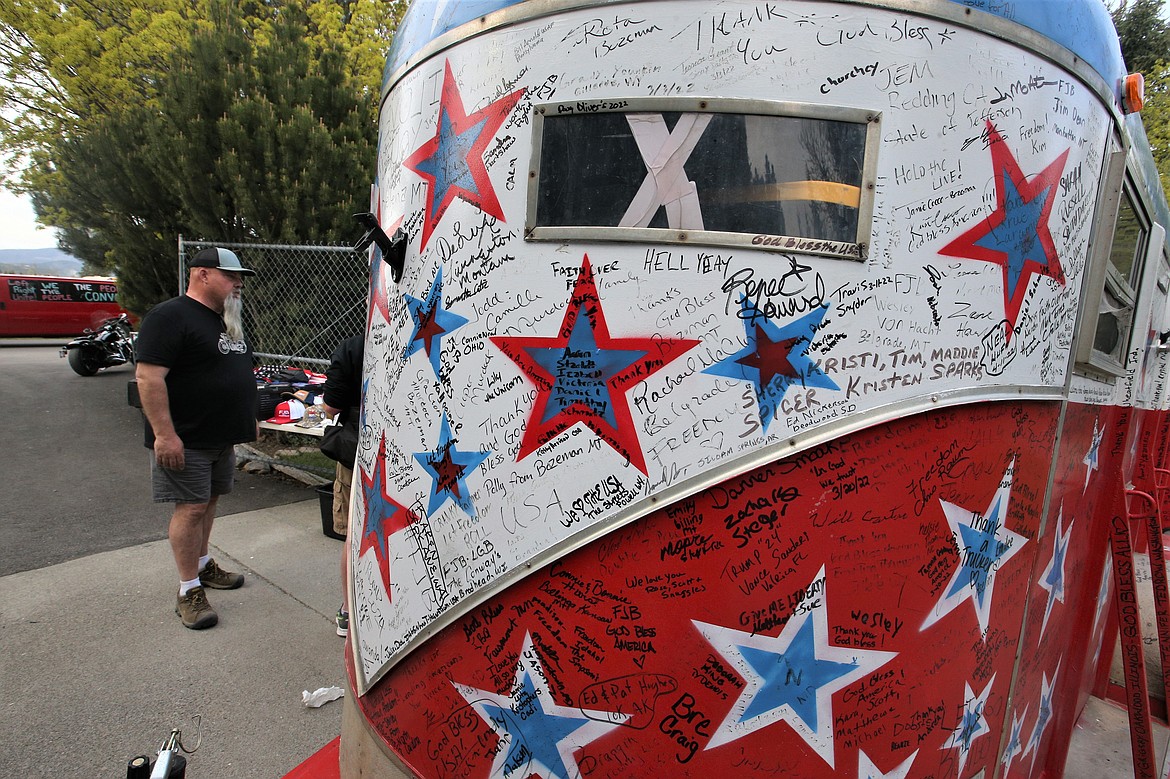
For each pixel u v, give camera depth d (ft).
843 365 3.74
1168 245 7.95
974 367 3.97
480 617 4.34
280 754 8.62
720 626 3.84
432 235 4.61
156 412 10.75
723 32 3.72
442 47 4.58
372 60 38.50
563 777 4.15
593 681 4.03
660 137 3.80
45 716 9.13
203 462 11.66
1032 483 4.51
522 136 4.09
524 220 4.08
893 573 3.91
